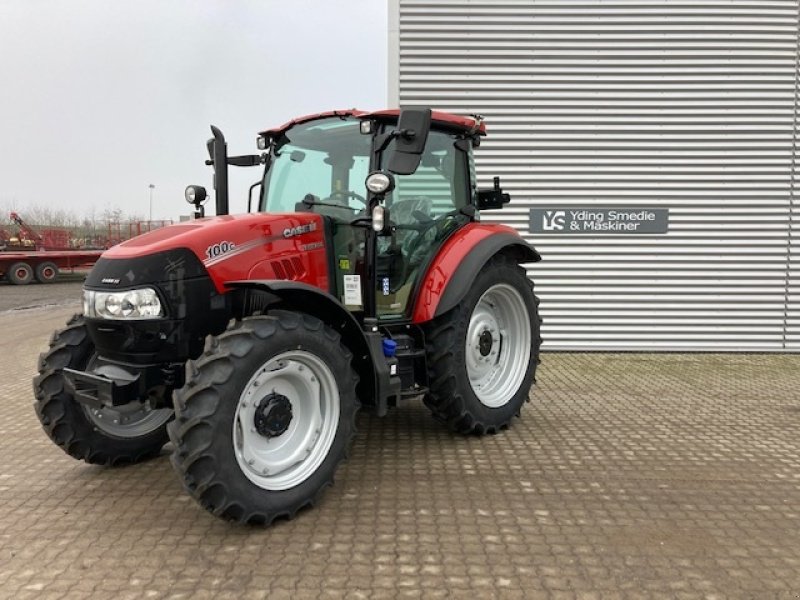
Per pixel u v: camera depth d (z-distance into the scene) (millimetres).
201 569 2438
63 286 18828
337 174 3662
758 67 6855
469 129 4215
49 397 3289
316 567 2447
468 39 6844
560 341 7301
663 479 3355
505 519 2869
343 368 3037
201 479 2562
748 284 7152
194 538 2701
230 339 2693
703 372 6180
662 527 2795
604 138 6973
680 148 6973
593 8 6801
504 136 6980
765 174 7004
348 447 3088
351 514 2926
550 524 2820
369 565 2461
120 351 2924
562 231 7113
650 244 7125
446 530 2760
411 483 3303
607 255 7156
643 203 7059
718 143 6961
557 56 6871
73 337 3367
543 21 6820
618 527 2793
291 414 2941
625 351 7289
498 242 4074
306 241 3410
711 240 7102
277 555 2545
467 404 3914
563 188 7055
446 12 6816
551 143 6992
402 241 3824
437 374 3854
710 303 7191
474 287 3955
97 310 2932
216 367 2625
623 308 7230
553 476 3396
